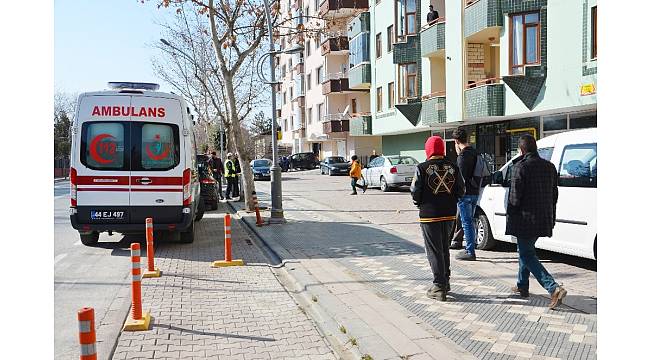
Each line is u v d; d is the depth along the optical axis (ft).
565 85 54.49
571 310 18.92
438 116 77.36
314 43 162.40
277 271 28.12
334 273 25.85
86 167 31.94
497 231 29.37
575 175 24.59
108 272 27.66
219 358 15.97
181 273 27.35
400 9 95.71
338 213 51.67
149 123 32.60
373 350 15.55
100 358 15.69
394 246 33.04
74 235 41.01
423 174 20.45
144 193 32.42
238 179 70.44
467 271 25.14
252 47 51.39
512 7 60.29
